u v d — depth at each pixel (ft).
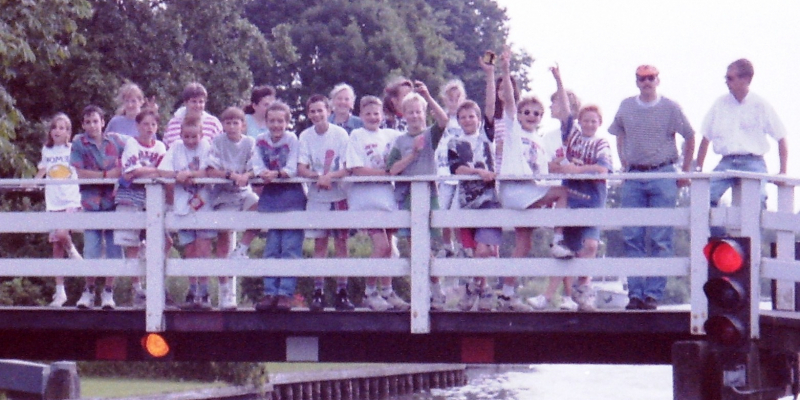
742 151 36.91
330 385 107.04
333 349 36.50
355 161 35.37
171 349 37.04
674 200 36.63
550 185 35.55
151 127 37.24
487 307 35.04
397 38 149.48
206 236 36.65
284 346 36.70
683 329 33.30
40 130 93.61
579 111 36.88
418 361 36.22
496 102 35.53
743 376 31.27
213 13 113.09
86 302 36.42
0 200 83.51
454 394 118.73
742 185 33.19
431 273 34.42
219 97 113.39
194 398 83.97
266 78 151.33
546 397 113.91
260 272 35.22
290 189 35.58
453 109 37.27
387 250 36.19
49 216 36.37
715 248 29.78
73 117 102.22
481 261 34.27
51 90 100.17
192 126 36.76
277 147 35.76
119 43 105.09
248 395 92.68
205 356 36.94
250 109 40.60
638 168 36.68
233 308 35.88
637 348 35.27
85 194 38.34
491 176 33.91
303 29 150.20
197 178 35.40
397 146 35.29
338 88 38.50
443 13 172.65
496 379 136.56
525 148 34.86
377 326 34.45
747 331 29.48
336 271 34.88
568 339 35.60
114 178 36.94
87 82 100.27
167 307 35.88
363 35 152.76
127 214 36.09
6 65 62.08
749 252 29.81
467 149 35.19
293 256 35.73
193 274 35.47
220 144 36.45
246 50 117.60
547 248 157.79
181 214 35.73
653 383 129.08
